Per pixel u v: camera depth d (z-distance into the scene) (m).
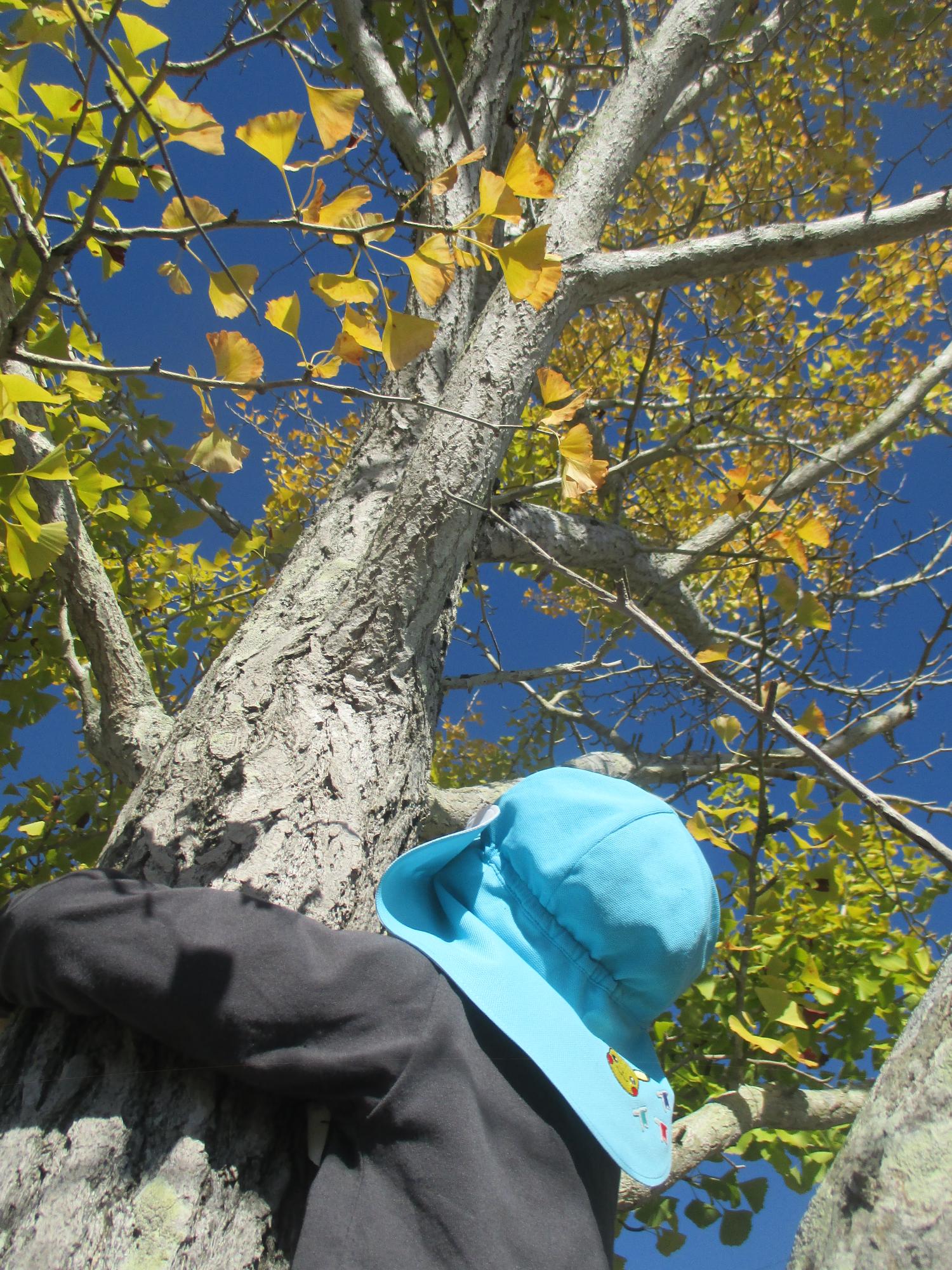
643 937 1.02
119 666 2.05
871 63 3.39
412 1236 0.79
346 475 2.07
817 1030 2.47
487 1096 0.90
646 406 3.65
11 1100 0.99
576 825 1.08
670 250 2.27
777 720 1.33
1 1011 1.11
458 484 1.75
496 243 2.60
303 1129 1.00
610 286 2.24
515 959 1.02
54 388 2.10
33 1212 0.89
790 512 3.36
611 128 2.43
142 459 2.68
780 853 2.75
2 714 2.69
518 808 1.15
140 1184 0.92
